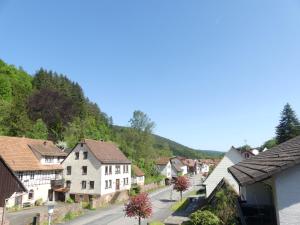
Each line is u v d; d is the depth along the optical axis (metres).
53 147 52.69
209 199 27.50
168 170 93.69
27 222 29.53
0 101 75.62
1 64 109.19
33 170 43.75
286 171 8.67
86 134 85.81
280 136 83.50
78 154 50.88
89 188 49.16
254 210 14.61
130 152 83.12
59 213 32.62
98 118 123.50
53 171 48.75
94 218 34.44
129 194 55.84
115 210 40.56
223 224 17.22
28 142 48.75
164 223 27.17
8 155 42.19
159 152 123.19
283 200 8.56
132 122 90.12
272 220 13.83
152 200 49.09
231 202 18.25
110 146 58.78
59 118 87.06
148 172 79.81
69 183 50.62
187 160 136.12
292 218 8.41
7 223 27.58
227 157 38.03
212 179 37.97
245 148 70.62
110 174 51.81
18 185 27.81
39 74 118.94
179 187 45.84
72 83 136.50
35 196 44.19
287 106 84.06
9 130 67.94
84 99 130.12
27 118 75.50
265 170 9.38
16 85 98.44
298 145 11.82
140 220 29.53
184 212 33.97
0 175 27.91
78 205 37.12
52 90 92.88
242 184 9.48
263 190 15.34
